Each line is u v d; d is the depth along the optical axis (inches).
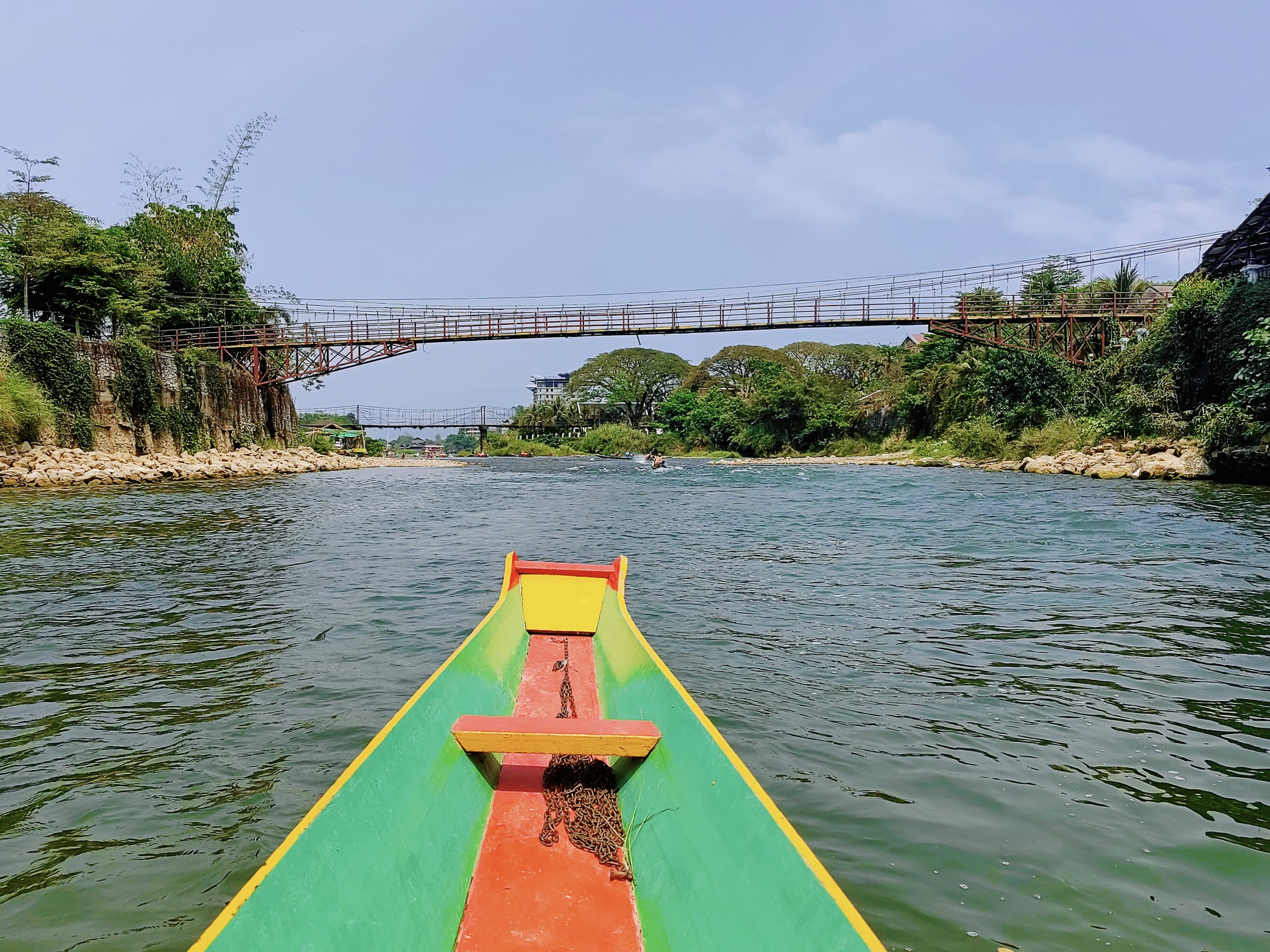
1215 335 1092.5
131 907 136.3
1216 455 951.6
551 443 3762.3
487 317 1644.9
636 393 3602.4
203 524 635.5
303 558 482.9
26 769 188.9
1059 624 317.4
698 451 2957.7
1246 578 397.1
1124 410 1186.6
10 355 1001.5
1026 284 1867.6
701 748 131.8
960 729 211.3
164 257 1579.7
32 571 431.5
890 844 154.3
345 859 104.3
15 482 906.7
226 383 1481.3
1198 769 188.7
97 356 1113.4
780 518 699.4
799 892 93.7
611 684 205.9
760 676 254.8
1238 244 1237.1
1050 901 136.8
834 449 2239.2
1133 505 713.0
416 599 370.0
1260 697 234.8
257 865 148.9
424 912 108.7
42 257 1139.9
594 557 496.1
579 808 141.7
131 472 1043.3
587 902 119.0
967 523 625.0
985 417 1536.7
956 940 126.3
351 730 211.0
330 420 3809.1
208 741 204.2
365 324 1646.2
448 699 162.4
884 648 285.0
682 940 104.4
